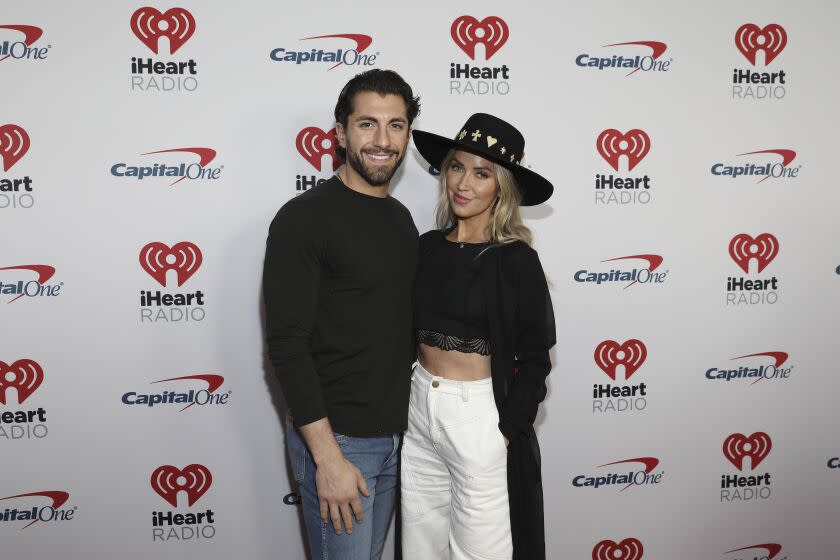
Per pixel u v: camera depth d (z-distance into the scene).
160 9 1.76
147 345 1.85
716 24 1.99
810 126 2.07
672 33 1.97
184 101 1.80
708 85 2.01
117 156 1.79
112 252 1.81
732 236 2.06
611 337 2.03
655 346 2.06
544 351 1.48
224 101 1.81
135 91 1.78
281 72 1.82
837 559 2.23
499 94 1.90
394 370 1.49
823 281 2.12
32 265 1.79
